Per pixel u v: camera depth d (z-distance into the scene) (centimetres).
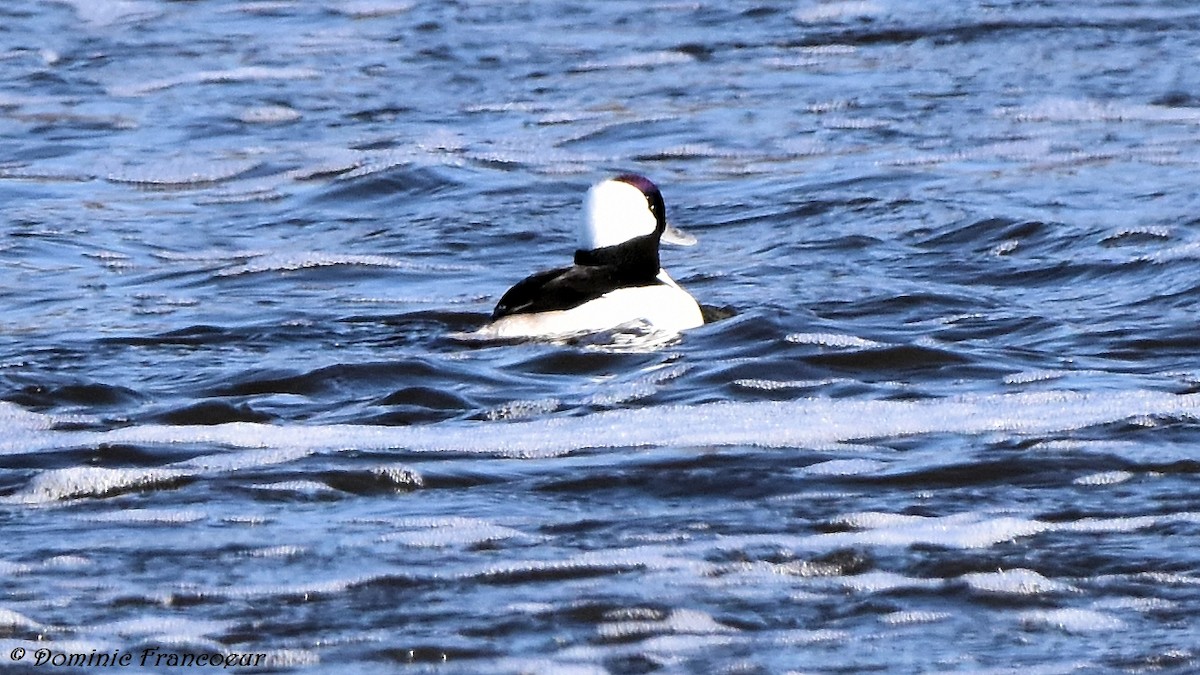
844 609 1317
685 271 2712
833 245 2856
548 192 3291
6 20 4822
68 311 2478
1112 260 2659
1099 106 3791
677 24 4644
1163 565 1385
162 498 1577
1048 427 1759
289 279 2703
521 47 4478
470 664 1231
